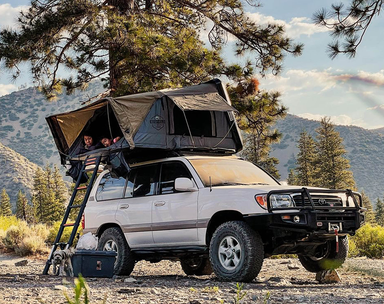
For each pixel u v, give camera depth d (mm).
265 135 20172
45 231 20734
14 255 17797
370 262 12289
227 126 10383
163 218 8758
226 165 9055
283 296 6000
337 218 7715
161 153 9656
